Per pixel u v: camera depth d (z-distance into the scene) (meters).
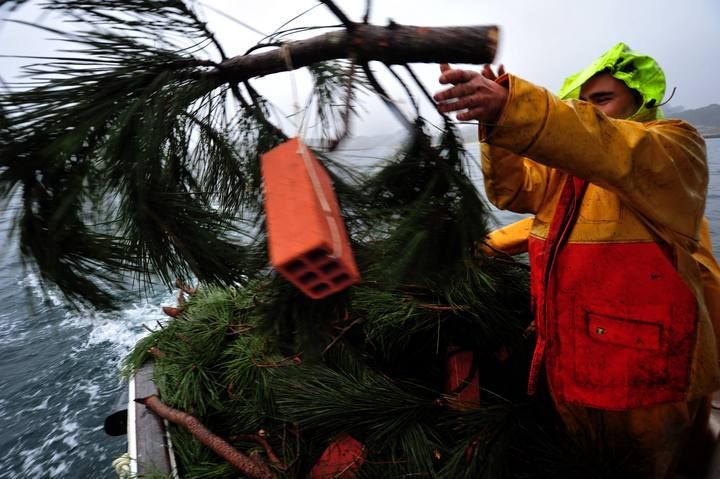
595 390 1.34
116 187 0.74
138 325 9.12
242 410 1.81
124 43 0.78
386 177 0.82
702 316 1.24
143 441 1.80
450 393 1.71
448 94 0.79
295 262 0.53
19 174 0.69
